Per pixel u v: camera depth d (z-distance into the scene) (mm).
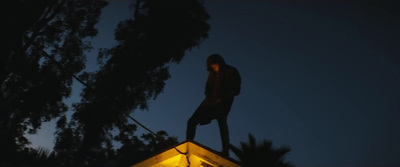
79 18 19766
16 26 7191
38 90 18641
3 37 6957
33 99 18547
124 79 20922
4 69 7809
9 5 7109
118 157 17516
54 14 18062
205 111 5547
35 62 18000
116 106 20328
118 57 21203
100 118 19656
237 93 5500
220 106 5430
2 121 18062
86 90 20188
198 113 5617
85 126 19594
